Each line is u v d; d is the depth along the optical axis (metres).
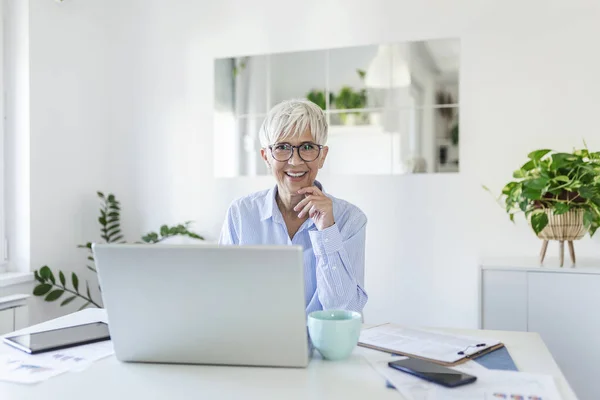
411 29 2.84
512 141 2.70
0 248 2.82
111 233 3.32
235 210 1.83
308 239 1.72
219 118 3.16
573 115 2.62
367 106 2.90
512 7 2.70
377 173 2.89
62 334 1.38
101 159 3.32
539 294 2.25
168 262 1.09
